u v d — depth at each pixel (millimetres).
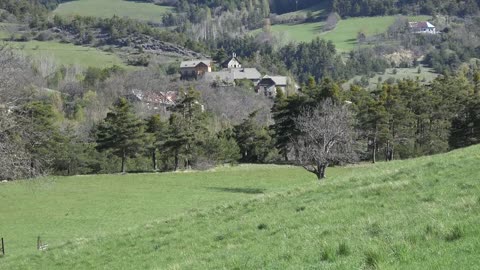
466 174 21953
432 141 93062
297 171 88812
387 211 18375
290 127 94062
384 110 88750
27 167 39344
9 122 36875
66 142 90062
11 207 61125
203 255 18078
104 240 26344
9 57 40844
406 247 10953
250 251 16625
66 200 65625
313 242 15406
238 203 27859
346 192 23875
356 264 10703
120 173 93438
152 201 63750
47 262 24719
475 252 9938
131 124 92438
